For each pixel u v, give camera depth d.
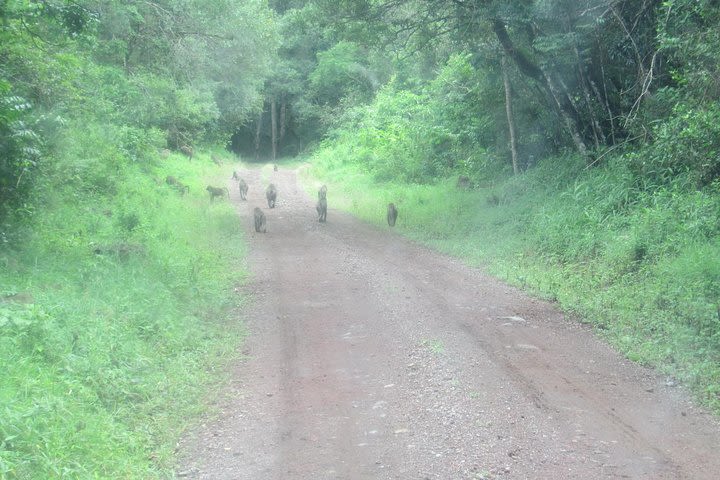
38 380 5.74
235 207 23.28
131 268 10.20
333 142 46.03
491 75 20.09
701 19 11.74
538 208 15.70
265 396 6.60
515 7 14.73
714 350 7.63
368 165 32.06
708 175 11.75
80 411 5.54
